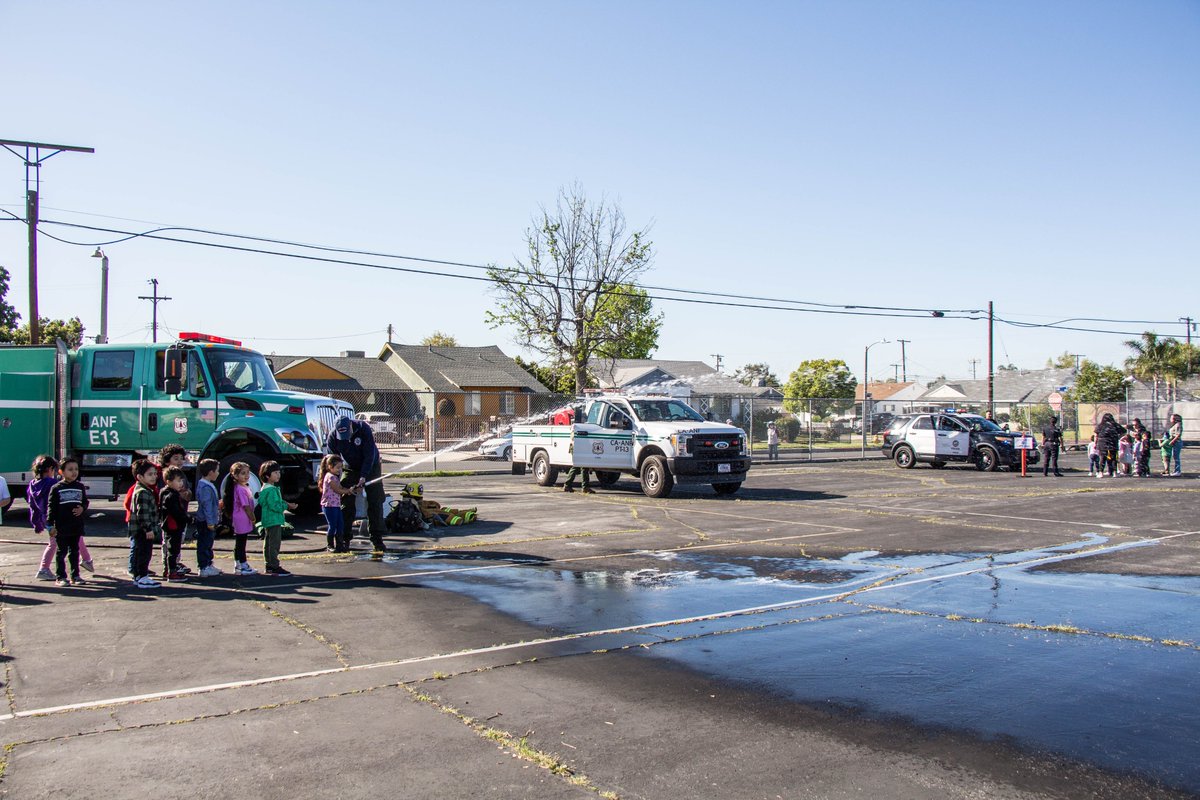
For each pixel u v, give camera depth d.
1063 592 8.80
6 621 7.46
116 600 8.34
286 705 5.33
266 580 9.36
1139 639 6.96
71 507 9.02
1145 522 14.30
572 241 38.19
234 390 13.64
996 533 12.99
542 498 18.19
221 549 11.58
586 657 6.41
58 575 9.09
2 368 13.77
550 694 5.56
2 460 13.68
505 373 58.03
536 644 6.76
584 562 10.52
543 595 8.59
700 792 4.12
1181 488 20.52
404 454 37.09
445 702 5.39
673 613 7.84
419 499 13.53
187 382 13.43
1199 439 49.62
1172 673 6.07
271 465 9.73
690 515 15.18
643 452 18.34
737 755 4.57
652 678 5.91
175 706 5.31
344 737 4.80
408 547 11.67
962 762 4.50
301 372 54.28
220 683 5.76
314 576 9.61
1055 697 5.54
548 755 4.56
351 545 11.85
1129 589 8.95
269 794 4.09
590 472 21.52
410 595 8.57
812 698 5.51
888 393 101.56
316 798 4.05
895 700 5.47
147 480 9.08
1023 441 24.98
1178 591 8.86
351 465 11.11
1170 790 4.17
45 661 6.24
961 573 9.83
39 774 4.30
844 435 53.59
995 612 7.90
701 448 17.86
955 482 22.45
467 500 17.77
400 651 6.55
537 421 22.95
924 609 8.03
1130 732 4.93
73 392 13.84
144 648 6.60
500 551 11.34
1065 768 4.42
